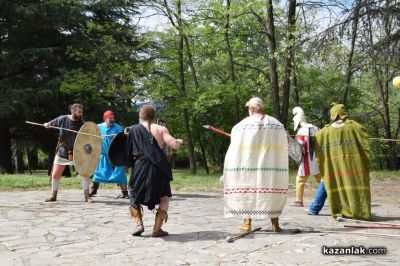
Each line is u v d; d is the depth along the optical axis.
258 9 18.53
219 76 25.81
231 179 6.39
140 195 6.23
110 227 7.07
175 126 27.02
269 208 6.28
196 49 22.52
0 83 22.28
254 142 6.33
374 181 15.37
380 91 27.77
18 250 5.69
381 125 33.25
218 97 22.42
